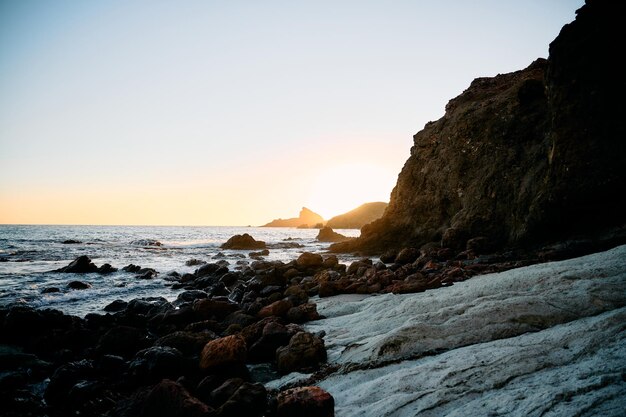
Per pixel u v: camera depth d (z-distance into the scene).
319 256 21.94
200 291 14.70
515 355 4.70
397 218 32.44
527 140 21.69
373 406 4.34
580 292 6.50
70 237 67.19
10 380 6.38
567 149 16.05
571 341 4.77
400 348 5.83
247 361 7.24
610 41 15.53
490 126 24.30
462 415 3.68
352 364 5.85
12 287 16.73
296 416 4.14
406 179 32.12
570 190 15.74
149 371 6.23
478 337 5.79
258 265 22.31
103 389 5.94
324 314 10.13
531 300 6.48
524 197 19.47
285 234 128.75
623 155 14.53
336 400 4.77
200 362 6.32
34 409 5.42
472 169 24.64
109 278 20.55
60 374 6.27
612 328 4.78
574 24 16.75
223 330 9.41
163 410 4.61
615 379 3.58
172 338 7.81
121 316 10.48
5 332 8.80
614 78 15.21
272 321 8.16
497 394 3.93
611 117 15.05
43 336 8.62
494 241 20.42
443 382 4.46
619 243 13.11
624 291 6.30
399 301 9.40
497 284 8.14
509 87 28.08
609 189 14.73
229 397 4.99
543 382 3.92
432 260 17.73
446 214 27.23
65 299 14.70
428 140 30.56
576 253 13.22
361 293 12.47
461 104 30.05
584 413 3.17
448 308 6.95
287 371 6.38
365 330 7.69
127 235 83.75
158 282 19.59
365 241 33.44
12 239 56.59
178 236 85.75
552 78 17.03
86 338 8.88
